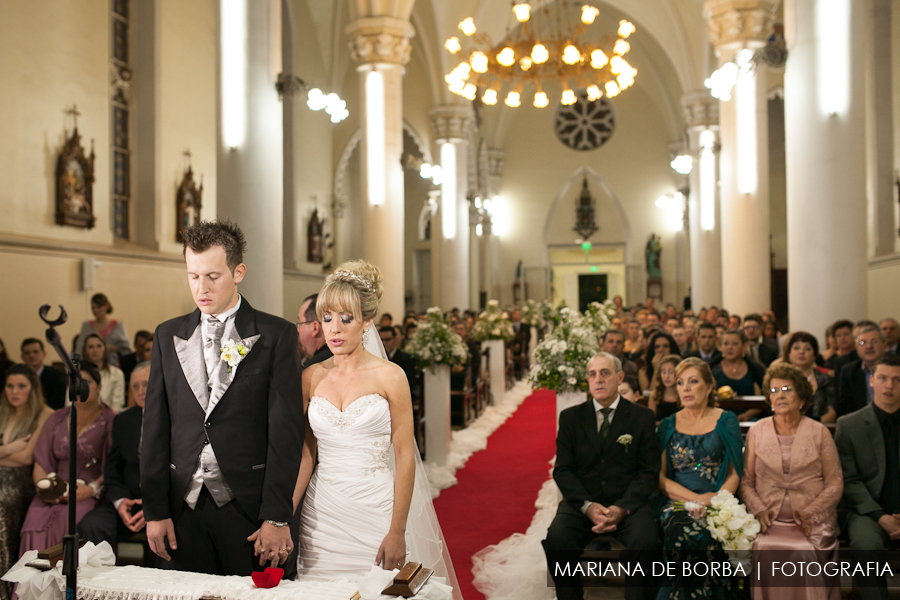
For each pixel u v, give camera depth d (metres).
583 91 28.77
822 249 7.72
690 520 4.17
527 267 29.28
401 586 2.33
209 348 3.02
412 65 22.22
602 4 22.61
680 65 19.80
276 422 2.96
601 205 29.05
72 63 11.11
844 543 4.51
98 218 11.72
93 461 4.84
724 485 4.42
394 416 3.11
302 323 4.09
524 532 6.14
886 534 4.25
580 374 6.09
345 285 3.05
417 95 22.23
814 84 7.82
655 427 4.78
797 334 6.01
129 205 13.33
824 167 7.74
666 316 17.27
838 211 7.69
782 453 4.34
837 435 4.54
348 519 3.06
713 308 13.50
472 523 6.43
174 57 14.12
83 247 11.09
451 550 5.69
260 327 3.08
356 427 3.06
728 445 4.48
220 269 2.95
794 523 4.23
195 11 14.96
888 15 13.91
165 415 3.03
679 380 4.62
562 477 4.75
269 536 2.85
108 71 12.06
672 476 4.65
